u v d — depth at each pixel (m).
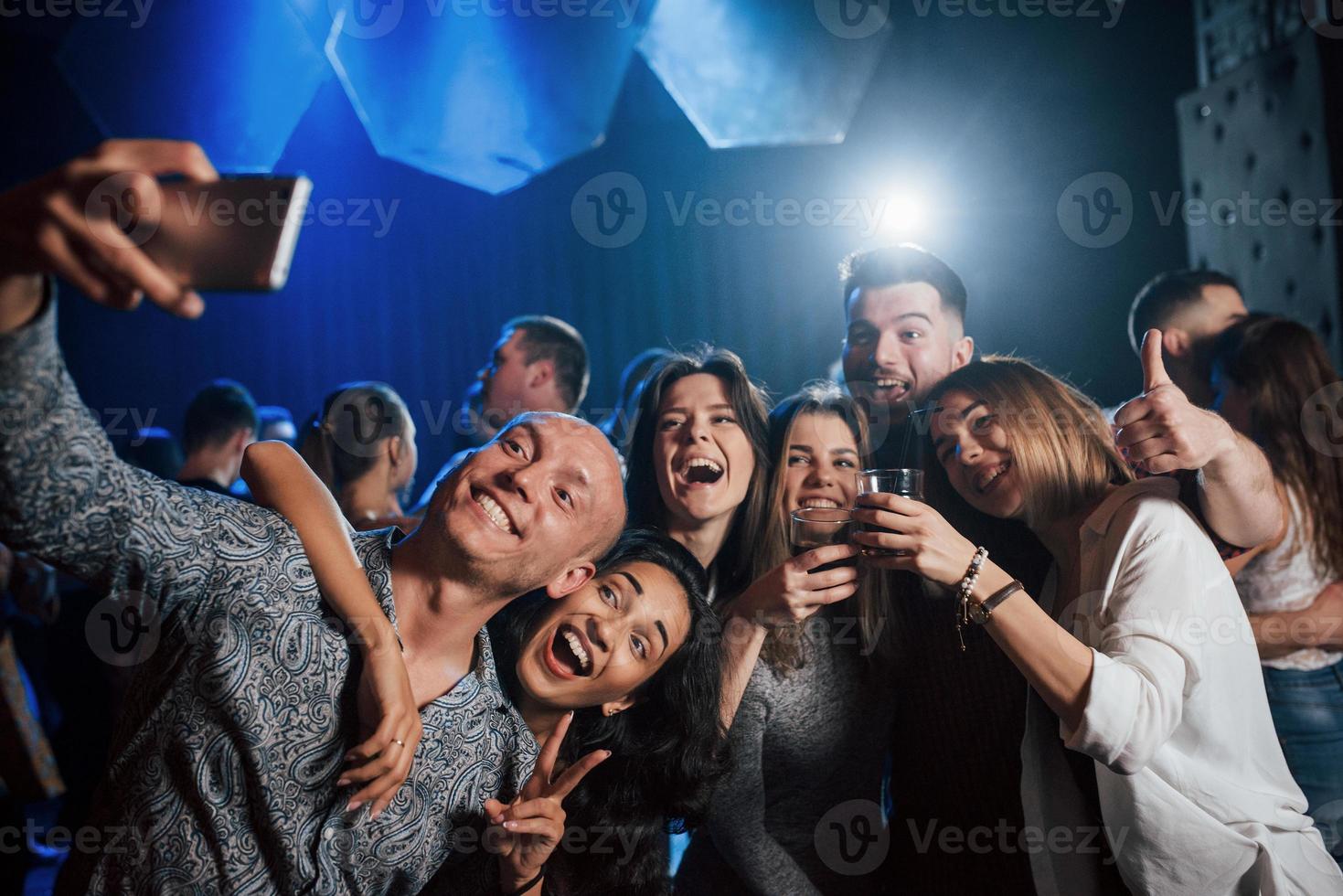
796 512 1.76
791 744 1.78
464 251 7.23
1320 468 2.08
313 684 1.21
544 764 1.43
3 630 2.02
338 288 7.39
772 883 1.76
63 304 7.16
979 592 1.43
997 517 1.85
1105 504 1.60
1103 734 1.35
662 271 6.80
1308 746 2.05
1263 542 1.64
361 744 1.16
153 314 7.39
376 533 1.43
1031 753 1.58
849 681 1.79
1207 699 1.46
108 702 2.63
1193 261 3.77
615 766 1.69
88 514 1.03
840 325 6.44
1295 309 3.29
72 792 2.61
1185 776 1.45
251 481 1.39
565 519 1.34
